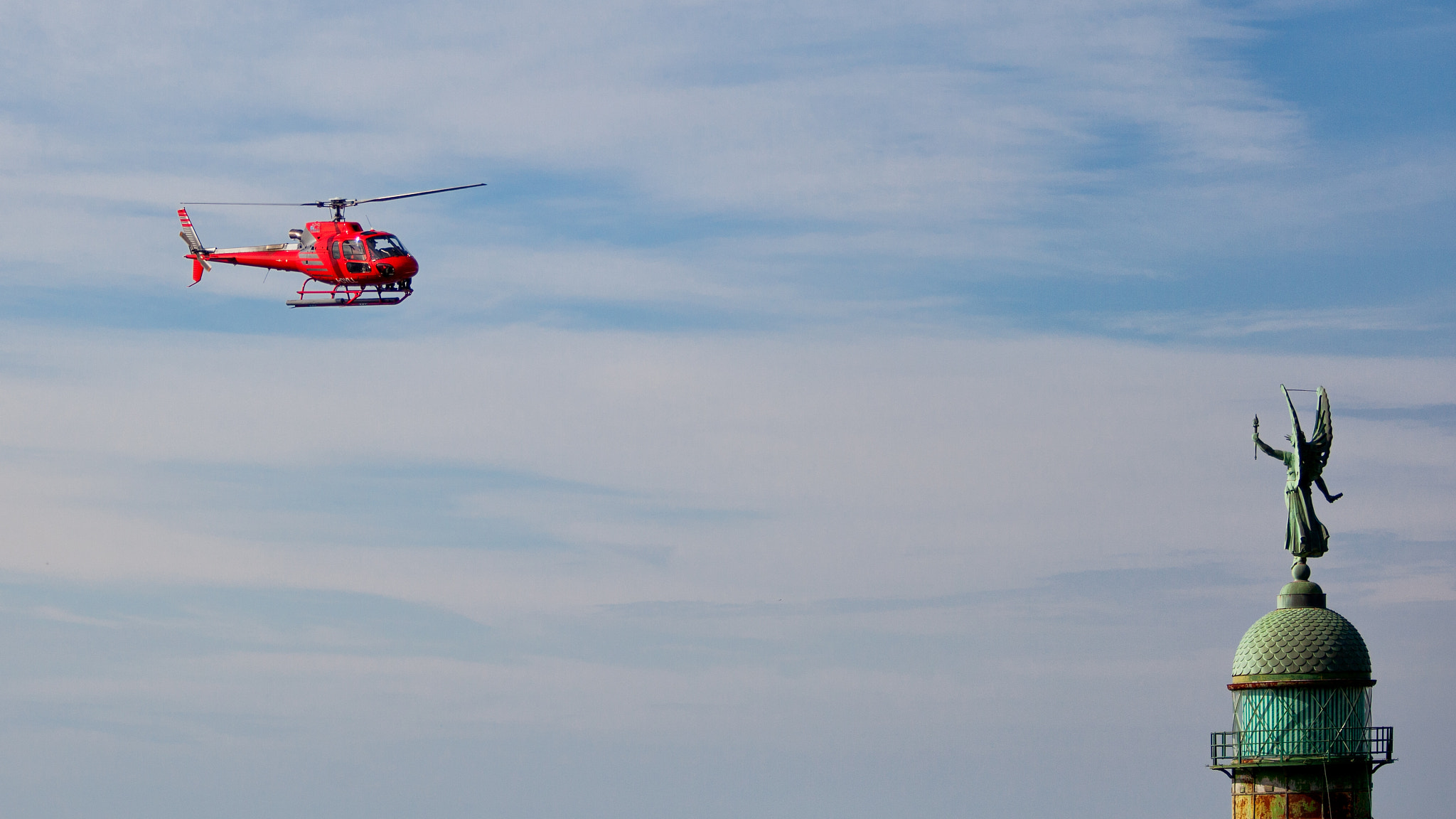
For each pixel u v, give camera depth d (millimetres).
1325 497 106562
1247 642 105438
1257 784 102812
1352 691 101875
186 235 176375
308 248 164125
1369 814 102188
